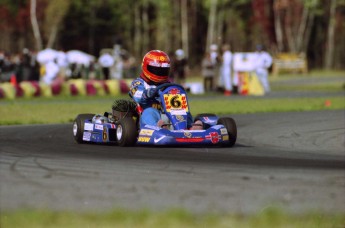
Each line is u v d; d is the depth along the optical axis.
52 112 53.53
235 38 171.75
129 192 20.55
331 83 112.19
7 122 45.38
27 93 75.56
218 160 27.27
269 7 177.38
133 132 31.39
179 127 31.86
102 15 174.75
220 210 18.34
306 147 33.22
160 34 172.38
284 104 61.59
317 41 183.88
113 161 26.56
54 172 23.80
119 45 105.88
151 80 33.25
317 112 52.53
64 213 17.08
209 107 58.22
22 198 19.62
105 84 81.75
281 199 19.84
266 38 175.62
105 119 33.97
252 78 82.62
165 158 27.61
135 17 179.75
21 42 167.62
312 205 19.17
